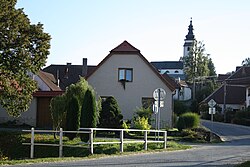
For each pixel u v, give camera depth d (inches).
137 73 1734.7
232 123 2576.3
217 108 3100.4
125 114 1726.1
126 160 732.7
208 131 1514.5
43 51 1164.5
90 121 1006.4
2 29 1095.0
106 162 696.4
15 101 1193.4
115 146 928.9
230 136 1700.3
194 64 3742.6
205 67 3759.8
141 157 796.0
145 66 1731.1
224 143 1402.6
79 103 1112.2
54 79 2421.3
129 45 1739.7
